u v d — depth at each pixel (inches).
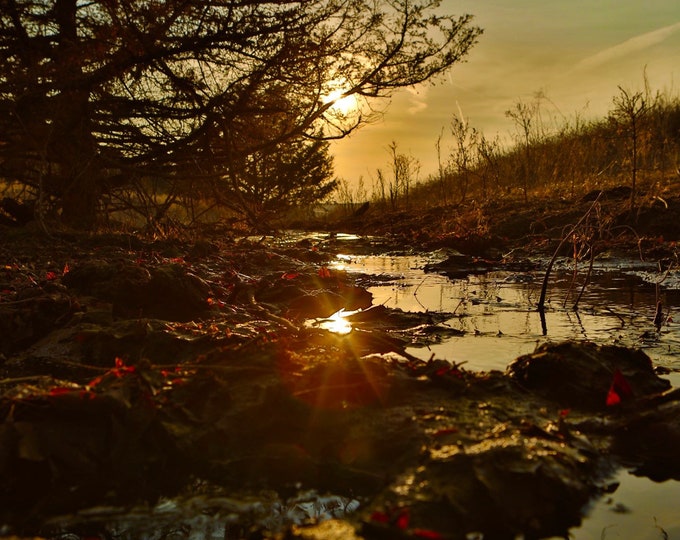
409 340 142.3
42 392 80.1
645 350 130.5
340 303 191.2
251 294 187.2
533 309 185.0
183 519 63.9
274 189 567.2
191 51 394.0
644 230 357.1
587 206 420.5
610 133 598.2
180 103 424.5
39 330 137.9
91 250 280.1
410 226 543.2
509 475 65.7
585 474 71.2
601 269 280.7
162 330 123.5
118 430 77.5
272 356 93.1
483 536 60.2
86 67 391.5
